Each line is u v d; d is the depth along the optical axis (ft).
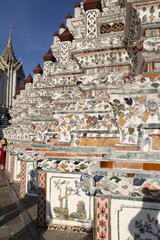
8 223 15.01
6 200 21.53
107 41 13.89
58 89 21.07
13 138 32.71
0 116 112.88
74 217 12.89
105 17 14.70
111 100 8.15
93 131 12.14
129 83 8.21
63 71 20.79
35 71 33.19
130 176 7.16
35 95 34.30
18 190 25.72
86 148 12.20
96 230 7.63
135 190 7.03
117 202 7.48
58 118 13.48
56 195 13.39
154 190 6.77
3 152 45.24
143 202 7.20
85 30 15.24
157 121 7.68
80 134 12.51
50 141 17.80
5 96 116.88
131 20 9.19
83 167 11.52
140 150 7.61
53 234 12.51
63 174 13.30
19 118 40.09
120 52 13.83
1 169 44.75
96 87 14.25
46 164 12.44
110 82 13.96
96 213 7.68
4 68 118.73
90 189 8.07
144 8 8.30
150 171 7.08
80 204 12.82
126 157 7.59
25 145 26.61
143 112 7.86
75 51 14.48
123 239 7.32
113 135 11.84
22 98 43.39
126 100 8.04
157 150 7.54
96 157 11.91
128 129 7.96
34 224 14.34
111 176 7.36
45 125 18.98
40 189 13.80
